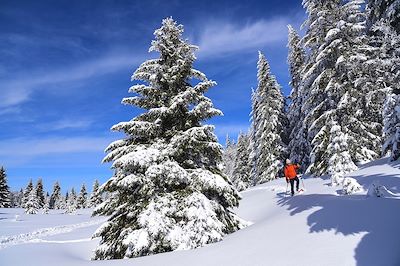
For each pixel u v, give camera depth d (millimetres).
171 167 11953
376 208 8828
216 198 13141
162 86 14445
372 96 19703
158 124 13352
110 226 12586
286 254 7707
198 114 13648
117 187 12398
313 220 9648
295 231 9211
